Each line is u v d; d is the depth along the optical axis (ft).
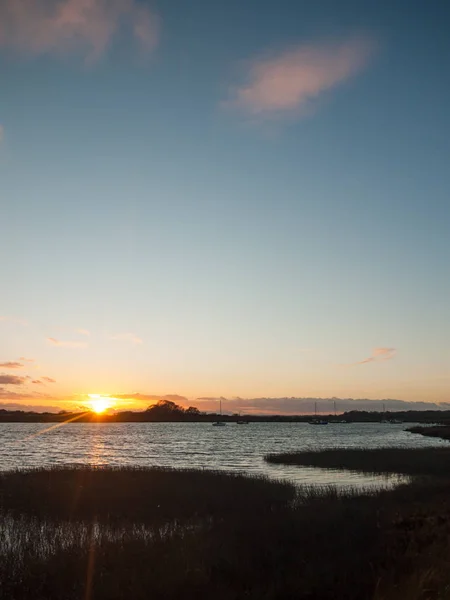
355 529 62.95
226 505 99.86
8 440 446.60
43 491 116.16
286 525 67.87
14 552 61.16
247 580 44.83
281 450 300.81
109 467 173.58
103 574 48.44
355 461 189.78
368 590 41.24
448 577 40.16
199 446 355.15
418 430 593.42
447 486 110.52
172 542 61.41
